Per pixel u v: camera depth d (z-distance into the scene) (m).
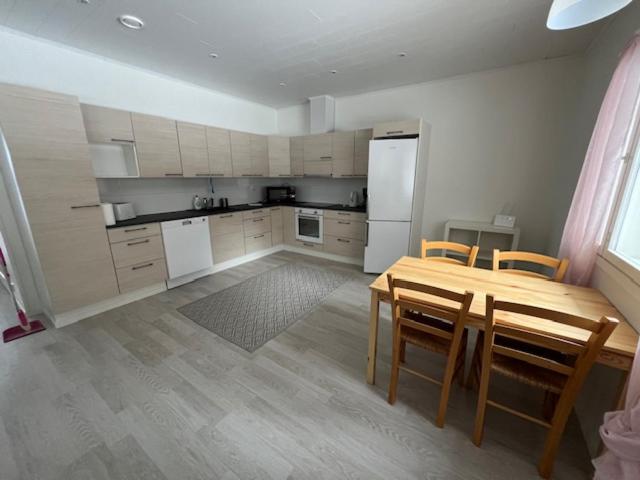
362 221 3.90
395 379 1.53
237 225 3.97
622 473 0.88
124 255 2.74
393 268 1.90
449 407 1.56
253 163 4.23
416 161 3.20
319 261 4.28
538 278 1.74
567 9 1.08
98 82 2.75
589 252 1.61
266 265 4.09
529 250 3.18
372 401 1.60
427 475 1.19
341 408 1.55
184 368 1.87
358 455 1.28
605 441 0.91
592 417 1.33
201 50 2.58
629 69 1.37
